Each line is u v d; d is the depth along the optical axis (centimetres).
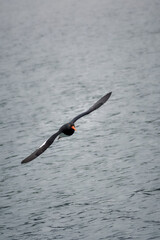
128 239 2017
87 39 7725
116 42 7181
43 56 6644
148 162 2747
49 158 2931
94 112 3825
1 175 2748
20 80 5275
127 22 9094
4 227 2203
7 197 2483
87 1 13062
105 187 2491
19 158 2980
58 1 13525
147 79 4788
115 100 4125
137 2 11925
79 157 2906
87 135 3284
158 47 6462
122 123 3481
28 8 12644
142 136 3170
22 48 7406
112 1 12606
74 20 10000
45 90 4728
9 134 3453
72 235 2088
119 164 2753
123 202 2328
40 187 2562
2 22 10556
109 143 3097
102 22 9388
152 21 8906
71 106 4081
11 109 4103
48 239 2072
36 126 3597
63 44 7481
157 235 2031
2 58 6700
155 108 3781
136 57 5956
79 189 2498
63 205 2350
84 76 5231
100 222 2169
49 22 10006
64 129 1401
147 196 2367
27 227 2188
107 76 5112
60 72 5556
